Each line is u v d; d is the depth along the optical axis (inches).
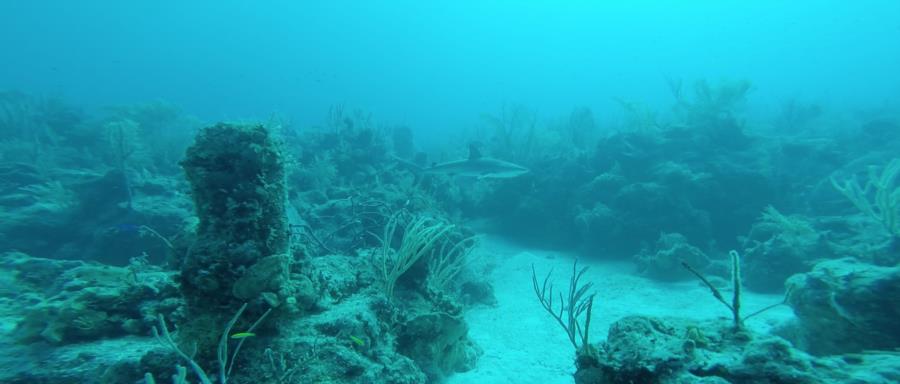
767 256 336.5
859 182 480.1
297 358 130.6
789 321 196.1
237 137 129.9
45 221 358.3
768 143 543.8
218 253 124.8
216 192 129.0
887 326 156.9
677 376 99.5
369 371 139.5
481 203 578.9
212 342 124.9
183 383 84.5
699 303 309.4
